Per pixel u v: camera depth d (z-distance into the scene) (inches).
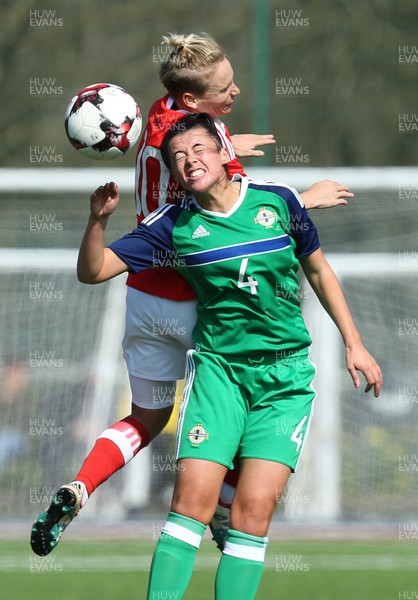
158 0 2139.5
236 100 2121.1
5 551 971.9
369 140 2156.7
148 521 1159.0
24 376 1219.2
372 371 615.5
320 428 1209.4
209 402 588.4
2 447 1192.8
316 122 2144.4
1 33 2064.5
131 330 646.5
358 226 1250.0
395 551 987.3
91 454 627.2
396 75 2146.9
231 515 580.1
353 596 770.2
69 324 1236.5
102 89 616.7
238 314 596.1
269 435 588.4
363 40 2133.4
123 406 1220.5
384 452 1211.2
